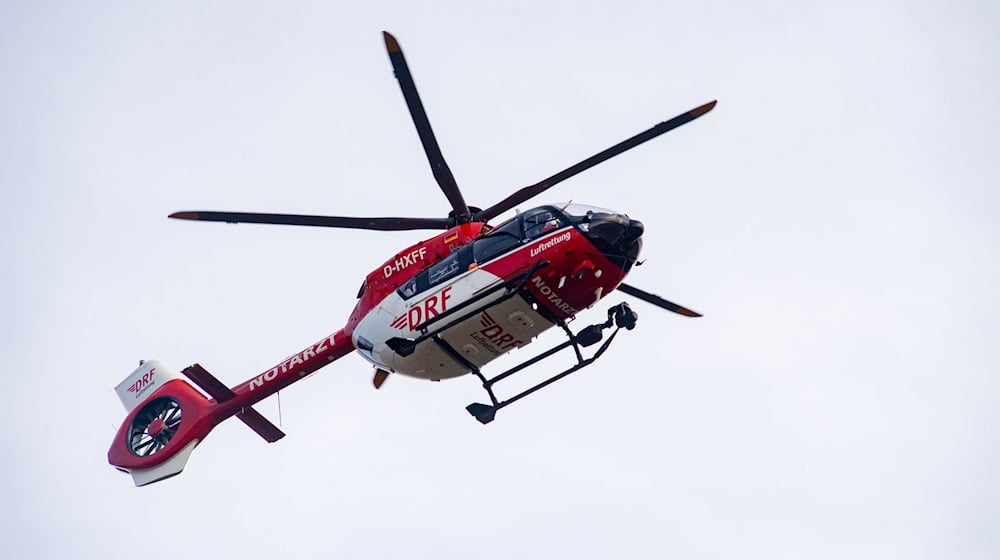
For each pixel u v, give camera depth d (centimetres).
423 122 6519
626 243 6581
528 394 7038
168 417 9144
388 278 7381
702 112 6494
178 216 7094
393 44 6175
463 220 7194
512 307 6631
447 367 7106
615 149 6719
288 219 7131
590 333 6856
